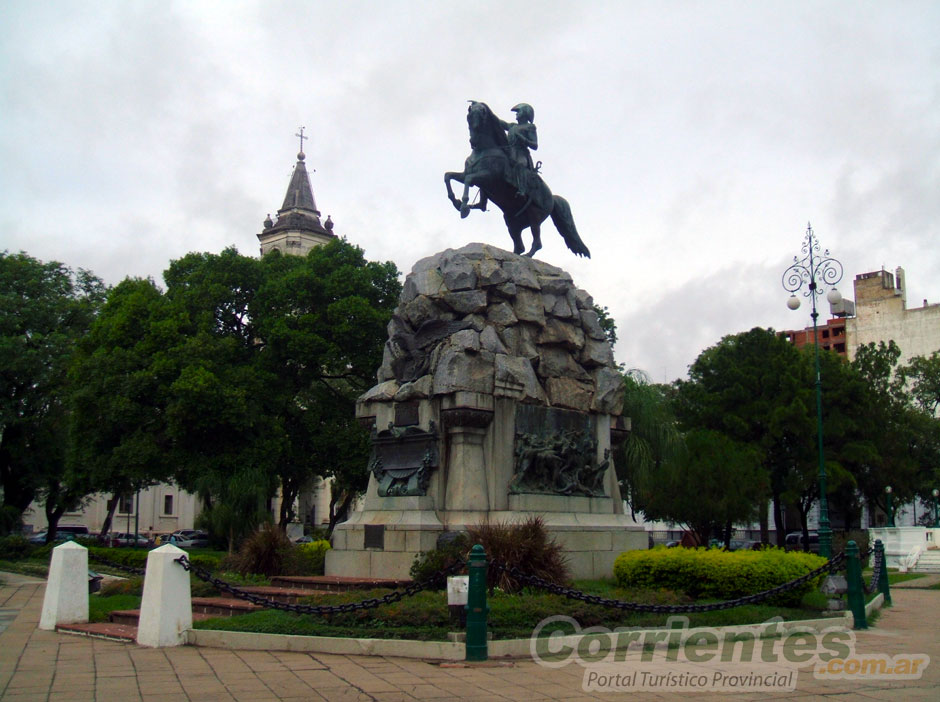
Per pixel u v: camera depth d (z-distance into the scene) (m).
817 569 12.41
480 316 15.70
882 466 39.59
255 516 28.92
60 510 40.16
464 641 9.77
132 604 14.06
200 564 24.12
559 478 15.76
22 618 14.30
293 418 32.84
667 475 28.36
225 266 32.97
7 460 38.50
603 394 17.22
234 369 30.89
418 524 14.13
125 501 65.69
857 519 45.50
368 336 31.73
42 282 39.66
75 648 10.51
